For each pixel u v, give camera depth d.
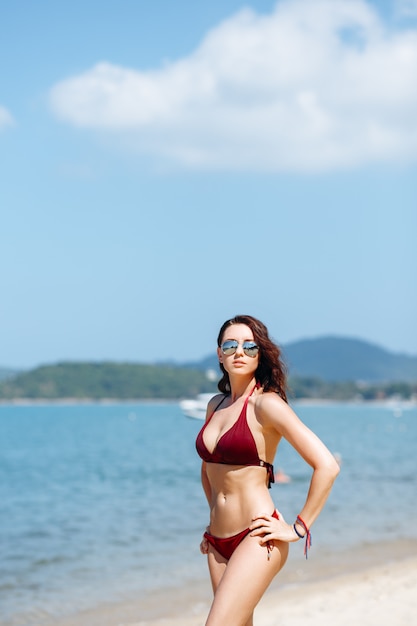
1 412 168.50
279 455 38.38
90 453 44.59
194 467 33.62
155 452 45.06
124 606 9.61
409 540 14.08
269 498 4.49
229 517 4.47
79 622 8.91
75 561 12.45
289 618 8.54
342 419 122.88
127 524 16.36
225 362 4.66
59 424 95.94
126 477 28.86
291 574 11.27
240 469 4.46
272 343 4.67
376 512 17.83
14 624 8.88
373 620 8.22
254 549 4.30
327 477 4.25
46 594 10.28
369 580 10.50
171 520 16.86
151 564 12.11
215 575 4.55
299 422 4.37
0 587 10.68
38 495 23.17
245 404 4.56
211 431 4.61
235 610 4.23
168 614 9.21
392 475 28.08
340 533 14.92
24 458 40.72
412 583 10.01
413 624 7.97
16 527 16.25
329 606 9.00
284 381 4.67
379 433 73.38
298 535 4.28
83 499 21.77
